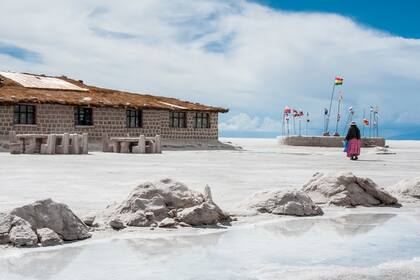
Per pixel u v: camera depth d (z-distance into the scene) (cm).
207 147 3697
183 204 696
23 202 812
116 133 3531
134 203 673
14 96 3111
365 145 4394
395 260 495
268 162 2073
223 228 653
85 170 1502
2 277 429
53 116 3259
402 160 2403
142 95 4200
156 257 502
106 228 628
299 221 714
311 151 3459
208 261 489
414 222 721
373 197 885
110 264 474
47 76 4225
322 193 890
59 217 577
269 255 514
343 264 481
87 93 3788
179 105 3944
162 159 2192
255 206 777
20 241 534
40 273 443
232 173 1462
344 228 668
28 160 1962
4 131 3061
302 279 428
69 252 518
